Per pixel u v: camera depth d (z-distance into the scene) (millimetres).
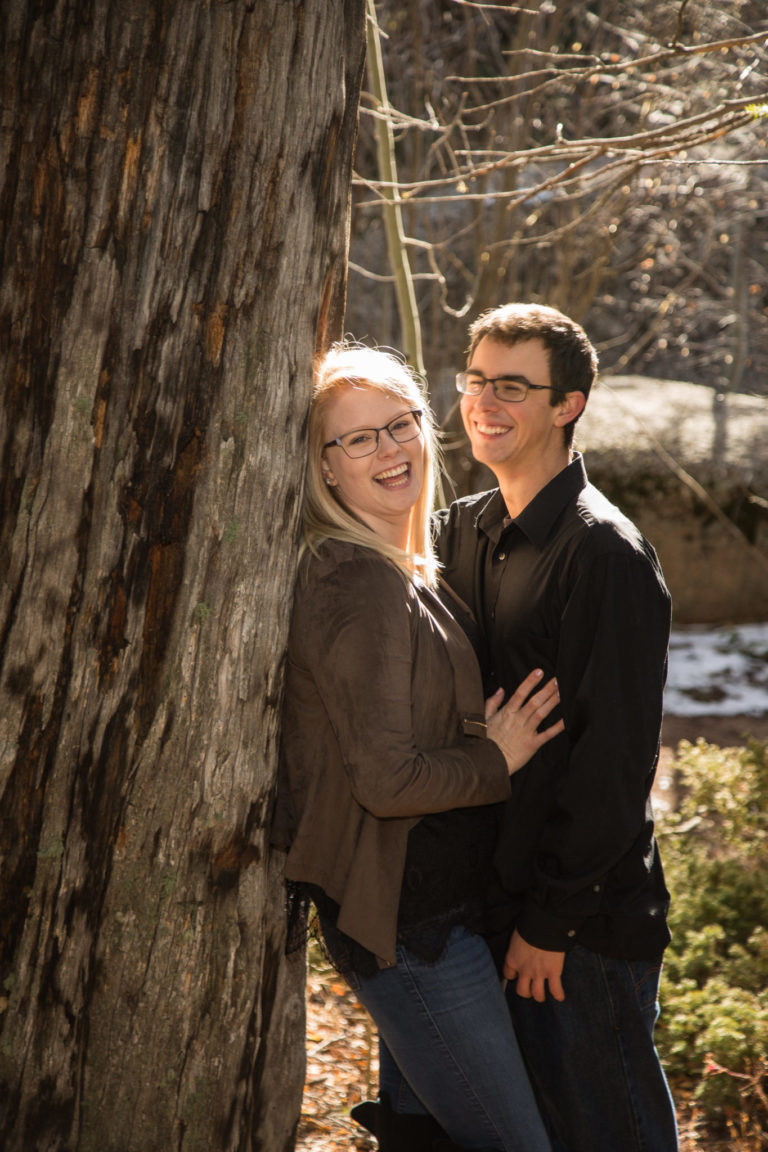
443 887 2168
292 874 2088
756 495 9922
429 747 2146
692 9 5223
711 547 10016
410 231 8062
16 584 1794
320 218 1962
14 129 1687
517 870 2297
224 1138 2094
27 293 1725
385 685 1979
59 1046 1947
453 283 10539
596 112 7547
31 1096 1938
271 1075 2170
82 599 1828
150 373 1803
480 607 2543
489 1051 2166
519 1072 2199
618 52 7832
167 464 1845
